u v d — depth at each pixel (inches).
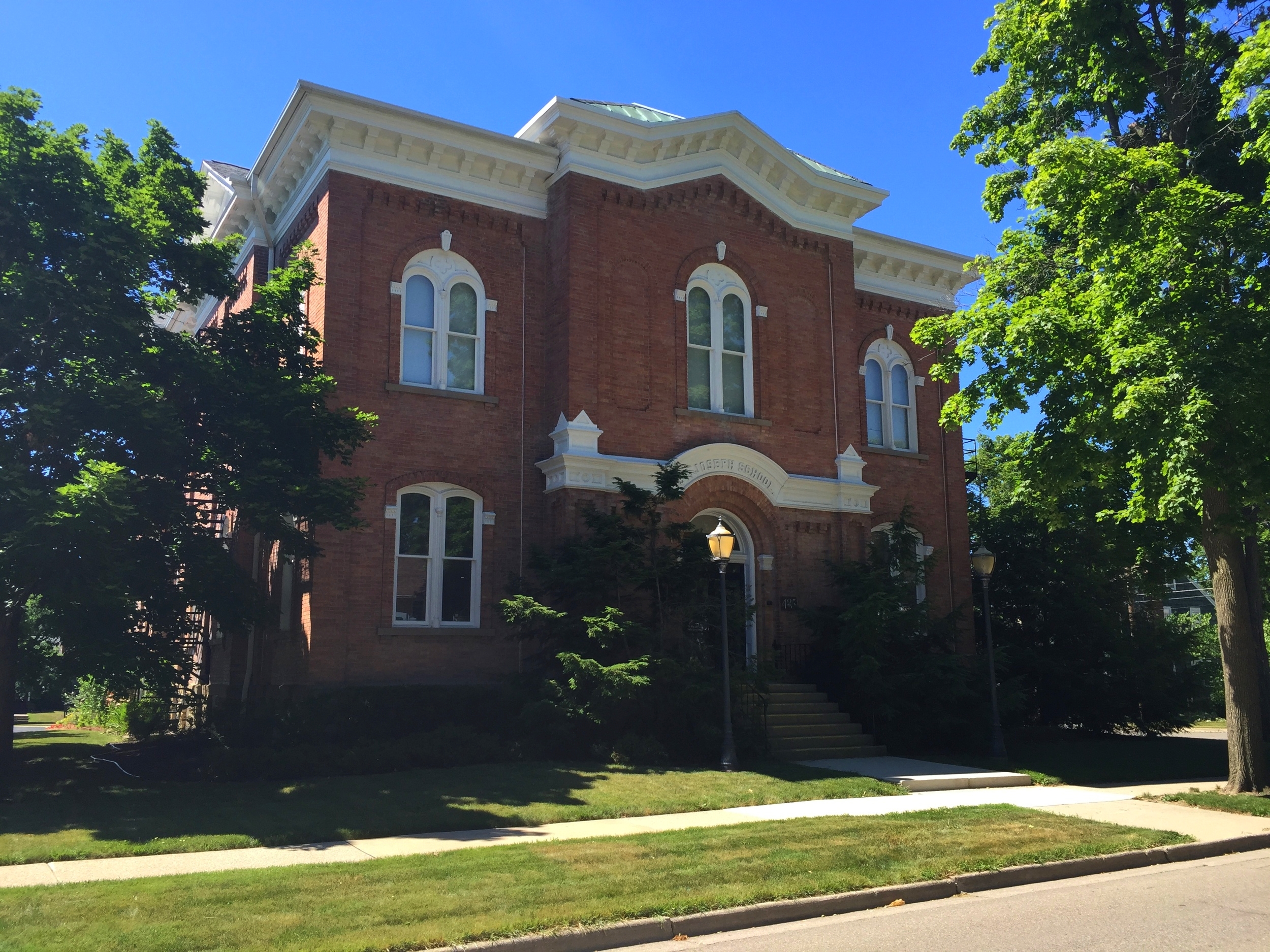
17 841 360.8
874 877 330.3
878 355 943.7
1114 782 600.7
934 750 713.6
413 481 687.7
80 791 483.8
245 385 545.3
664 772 557.0
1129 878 359.3
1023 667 890.7
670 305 773.9
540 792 483.8
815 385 835.4
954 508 957.8
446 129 715.4
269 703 615.8
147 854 348.8
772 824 417.4
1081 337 549.6
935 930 285.0
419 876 314.2
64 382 488.7
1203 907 311.4
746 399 805.2
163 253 560.7
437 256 729.0
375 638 655.8
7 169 485.1
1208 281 502.0
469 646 687.7
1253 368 467.2
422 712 621.0
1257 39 482.0
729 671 615.8
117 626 511.8
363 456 671.8
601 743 607.5
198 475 569.3
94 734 876.6
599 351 732.0
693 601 655.8
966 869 345.7
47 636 534.6
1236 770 529.0
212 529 585.0
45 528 424.5
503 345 737.0
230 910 272.7
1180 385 474.0
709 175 807.7
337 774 538.9
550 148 751.1
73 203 500.1
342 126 689.0
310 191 729.6
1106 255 532.1
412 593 684.1
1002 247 682.2
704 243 798.5
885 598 692.7
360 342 684.7
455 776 522.9
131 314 525.7
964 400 607.8
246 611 553.3
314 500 546.0
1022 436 792.9
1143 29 636.7
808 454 819.4
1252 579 709.9
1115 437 540.7
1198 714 943.7
